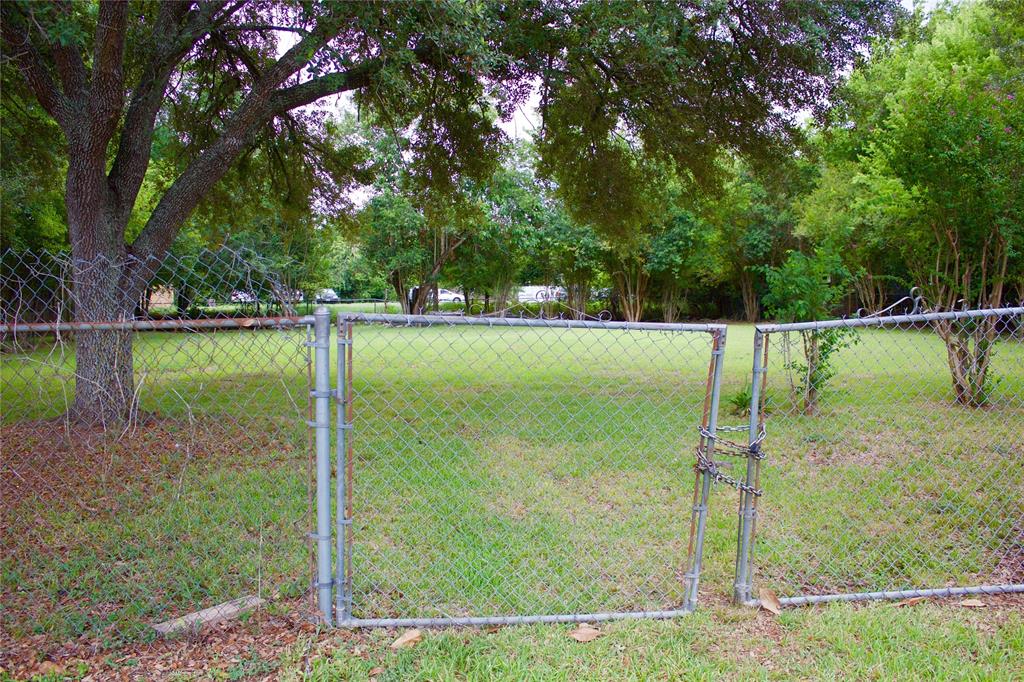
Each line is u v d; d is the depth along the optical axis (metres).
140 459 4.77
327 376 2.62
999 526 3.83
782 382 9.14
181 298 3.07
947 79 7.79
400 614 2.84
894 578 3.27
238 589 3.03
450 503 4.17
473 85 8.49
